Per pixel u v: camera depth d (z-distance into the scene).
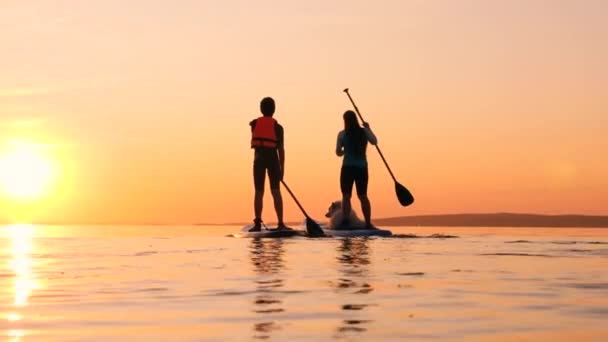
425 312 3.62
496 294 4.26
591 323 3.34
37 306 3.86
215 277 5.14
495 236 12.04
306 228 11.30
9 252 7.99
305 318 3.46
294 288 4.52
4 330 3.21
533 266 5.95
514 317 3.49
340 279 4.98
